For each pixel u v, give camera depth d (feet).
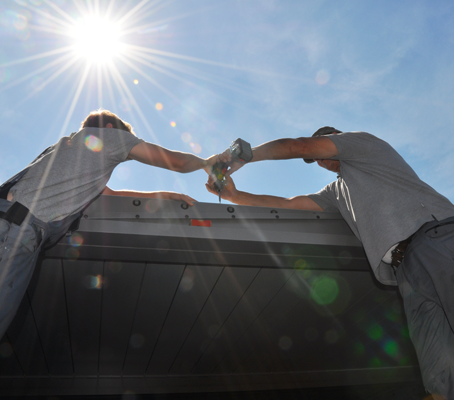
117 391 12.16
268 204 7.54
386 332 11.66
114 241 5.80
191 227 6.00
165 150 5.51
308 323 10.63
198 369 12.85
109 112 5.63
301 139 5.85
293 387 13.73
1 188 4.02
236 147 5.82
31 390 11.54
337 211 7.13
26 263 3.89
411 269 4.86
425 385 4.63
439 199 5.08
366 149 5.79
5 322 3.67
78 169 4.46
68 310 8.60
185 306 8.99
